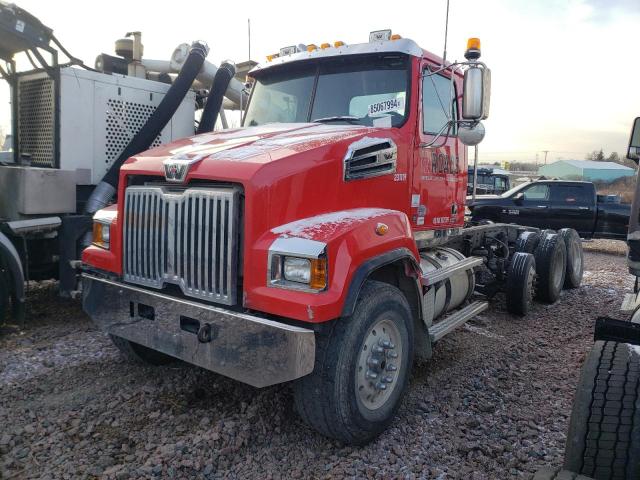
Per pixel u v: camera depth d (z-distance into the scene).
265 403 3.88
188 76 6.70
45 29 5.80
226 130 4.54
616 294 8.45
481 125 4.17
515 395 4.26
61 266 5.89
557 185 14.59
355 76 4.62
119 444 3.31
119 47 7.48
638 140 4.97
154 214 3.46
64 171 5.91
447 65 4.69
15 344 5.05
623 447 2.41
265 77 5.17
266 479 3.01
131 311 3.60
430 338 4.21
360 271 3.10
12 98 6.73
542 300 7.55
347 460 3.21
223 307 3.17
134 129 6.88
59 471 3.00
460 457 3.31
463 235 6.44
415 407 3.98
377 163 3.94
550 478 2.41
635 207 4.90
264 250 3.00
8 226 5.50
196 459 3.14
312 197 3.37
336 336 3.09
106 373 4.41
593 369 2.71
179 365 4.63
